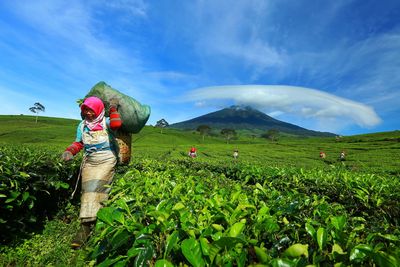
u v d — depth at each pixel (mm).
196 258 1781
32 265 4027
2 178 4352
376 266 1716
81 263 3807
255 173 7594
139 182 3998
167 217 2367
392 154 43375
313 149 62438
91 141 4566
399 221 3777
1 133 76000
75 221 5664
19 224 4898
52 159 6438
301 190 5676
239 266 1700
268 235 2164
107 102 4680
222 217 2381
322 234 1951
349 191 4957
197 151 53281
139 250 2010
